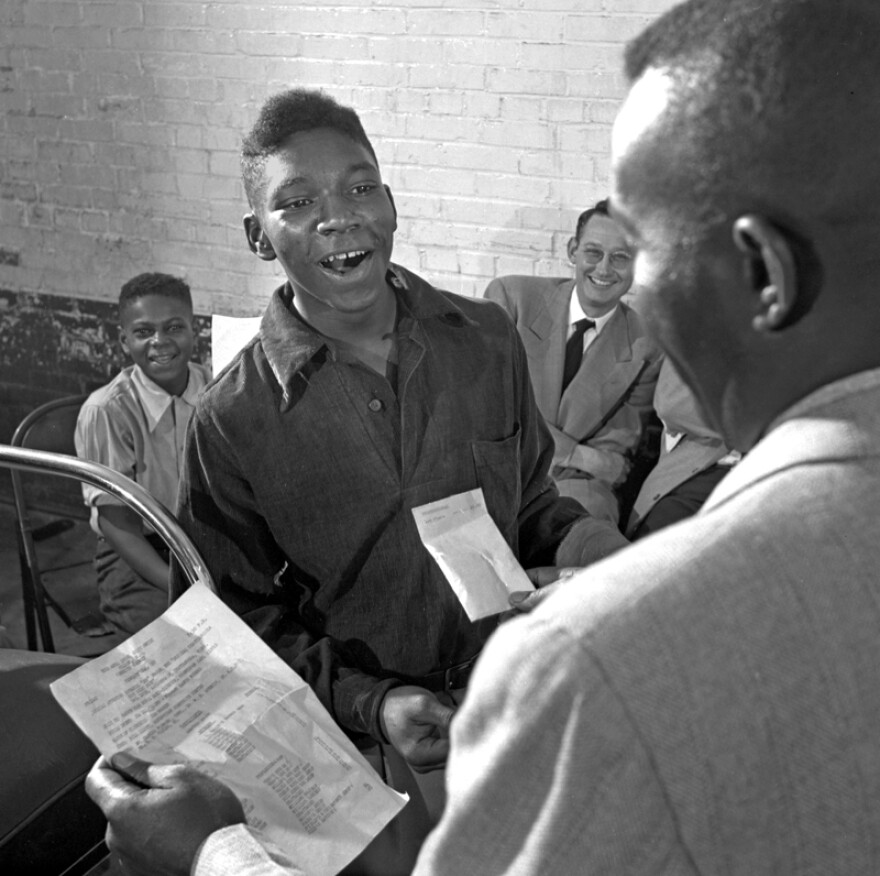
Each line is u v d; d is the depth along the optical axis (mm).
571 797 458
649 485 2545
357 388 1229
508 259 3021
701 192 485
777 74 470
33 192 3559
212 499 1261
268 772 997
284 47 3105
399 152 3061
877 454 476
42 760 1163
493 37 2873
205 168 3293
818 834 460
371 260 1206
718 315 501
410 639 1246
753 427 521
